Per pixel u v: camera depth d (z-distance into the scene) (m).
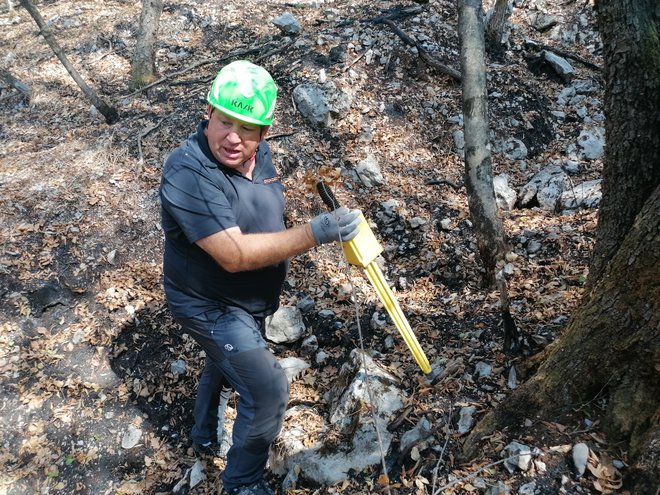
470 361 2.91
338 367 3.30
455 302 3.51
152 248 4.23
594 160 5.08
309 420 2.92
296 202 4.64
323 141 5.13
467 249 4.06
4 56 7.15
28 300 3.86
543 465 2.23
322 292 3.84
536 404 2.40
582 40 6.74
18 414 3.28
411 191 4.77
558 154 5.25
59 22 7.83
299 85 5.36
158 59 6.55
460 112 5.43
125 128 5.35
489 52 6.23
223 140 2.03
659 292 2.05
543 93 5.81
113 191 4.62
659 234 2.02
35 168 4.95
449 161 5.12
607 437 2.24
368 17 6.47
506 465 2.27
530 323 3.03
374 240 2.25
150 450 3.12
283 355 3.47
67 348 3.61
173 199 2.06
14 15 8.44
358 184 4.84
